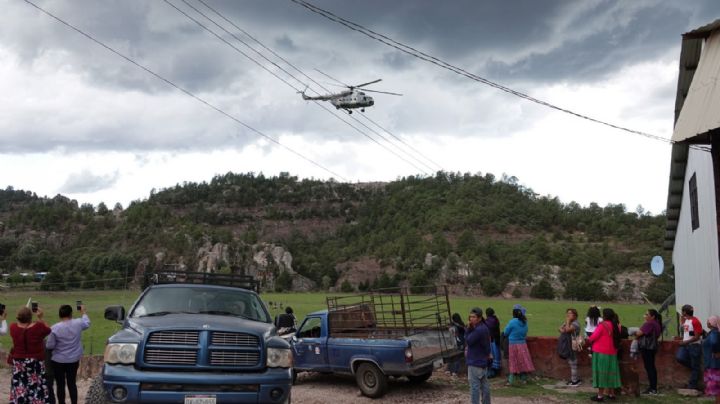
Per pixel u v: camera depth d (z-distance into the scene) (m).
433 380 14.94
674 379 12.80
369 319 15.02
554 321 88.06
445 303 14.96
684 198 18.89
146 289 9.12
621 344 12.81
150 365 7.16
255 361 7.44
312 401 12.57
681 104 15.43
